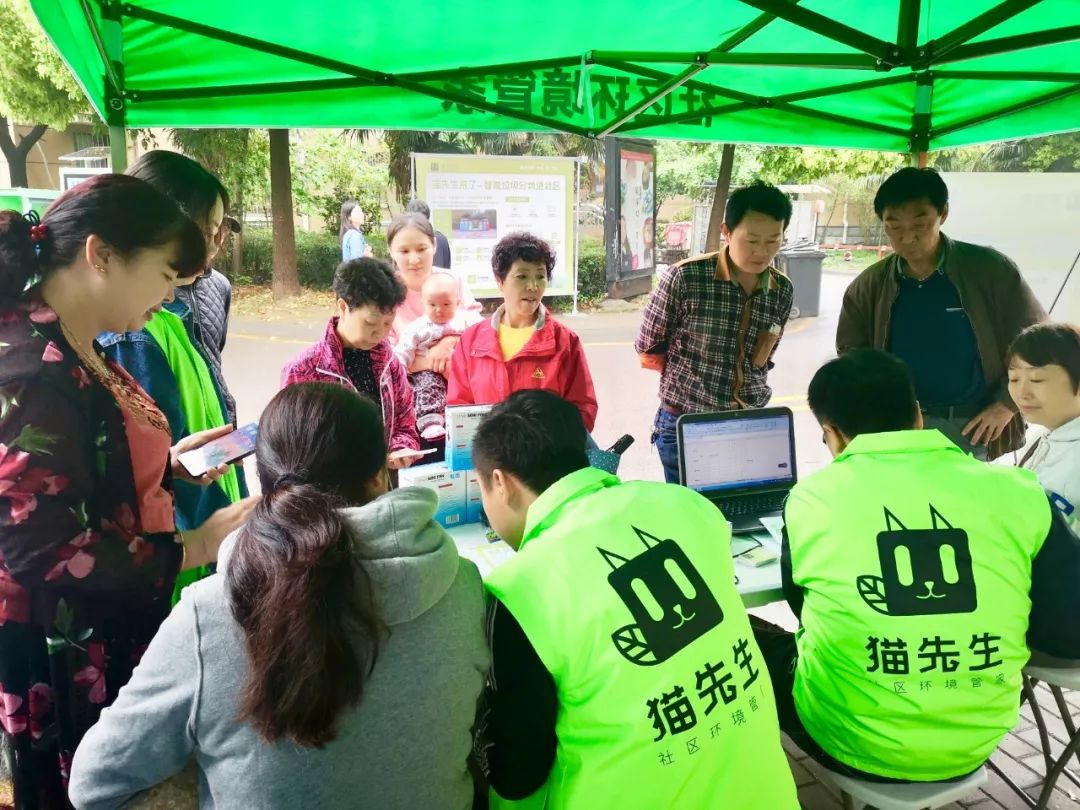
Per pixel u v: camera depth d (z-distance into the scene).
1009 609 1.44
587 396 2.74
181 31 2.42
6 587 1.29
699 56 2.20
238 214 13.47
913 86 3.50
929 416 2.94
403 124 2.89
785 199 2.80
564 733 1.20
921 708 1.43
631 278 12.16
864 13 2.64
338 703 0.91
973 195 5.31
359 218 8.72
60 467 1.21
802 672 1.62
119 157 2.47
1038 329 2.15
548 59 2.87
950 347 2.87
